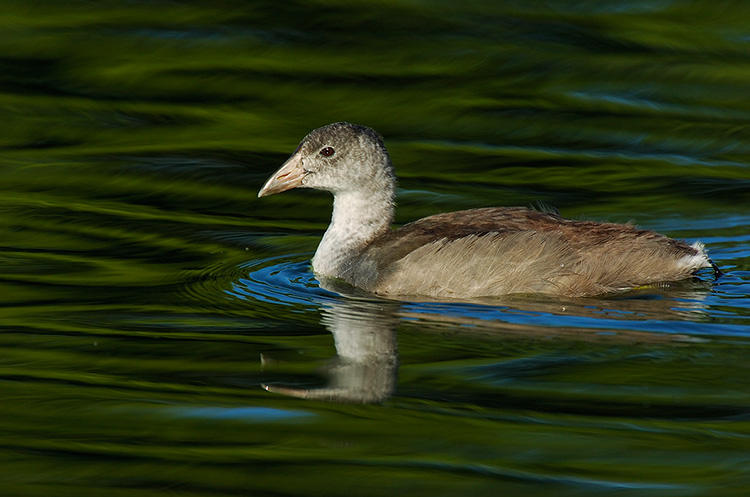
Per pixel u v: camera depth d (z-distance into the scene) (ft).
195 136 72.43
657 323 43.83
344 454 33.58
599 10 87.71
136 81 78.07
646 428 35.01
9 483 31.55
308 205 64.90
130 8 87.61
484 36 84.28
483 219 50.49
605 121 74.79
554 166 69.31
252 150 70.54
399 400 37.35
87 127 73.20
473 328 44.16
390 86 77.82
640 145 72.02
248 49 81.87
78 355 41.19
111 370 39.81
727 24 86.48
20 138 71.46
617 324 43.83
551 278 47.50
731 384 37.93
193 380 39.01
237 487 31.60
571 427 35.14
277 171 53.47
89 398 37.24
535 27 85.81
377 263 50.19
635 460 33.12
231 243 57.82
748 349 41.04
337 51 81.92
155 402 37.04
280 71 79.05
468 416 36.01
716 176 67.26
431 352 41.65
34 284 50.16
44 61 79.87
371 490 31.50
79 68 79.15
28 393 37.55
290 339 43.32
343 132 52.49
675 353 40.70
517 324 44.32
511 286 47.96
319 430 35.19
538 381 38.63
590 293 47.47
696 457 33.30
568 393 37.63
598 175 67.77
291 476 32.30
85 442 34.12
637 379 38.52
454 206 63.16
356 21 86.12
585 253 47.44
